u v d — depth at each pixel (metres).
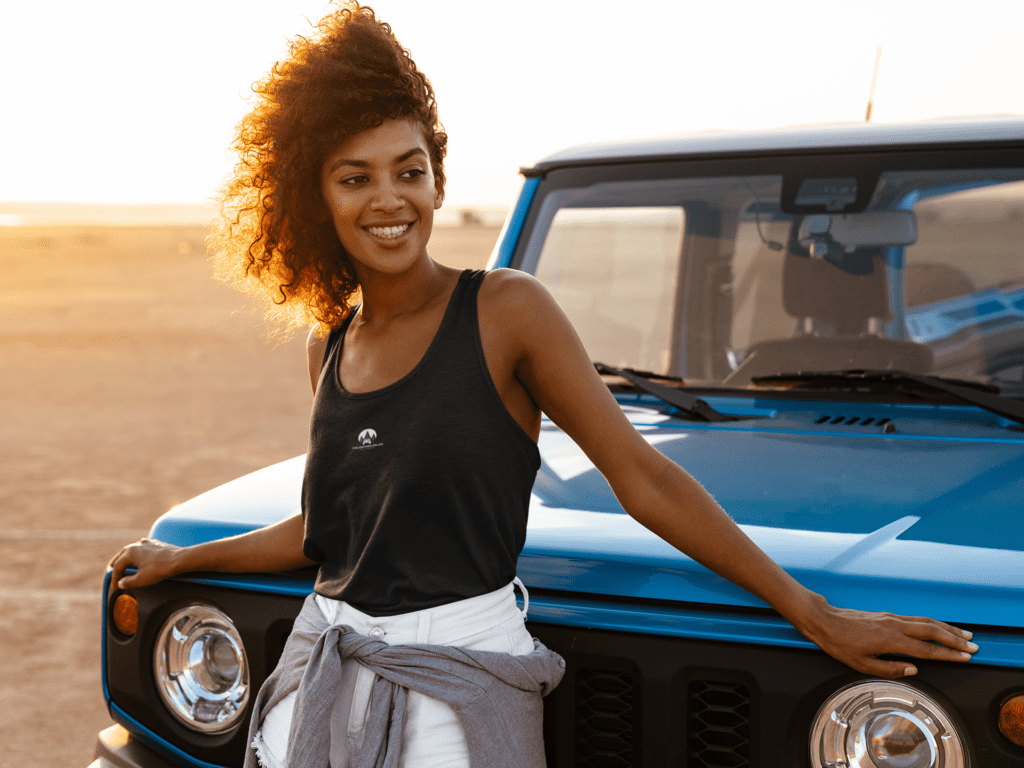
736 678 1.44
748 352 2.66
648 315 2.75
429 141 1.51
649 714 1.48
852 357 2.48
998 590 1.38
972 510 1.60
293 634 1.51
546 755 1.55
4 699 3.97
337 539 1.48
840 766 1.40
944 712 1.35
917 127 2.51
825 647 1.37
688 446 2.02
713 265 2.71
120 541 6.12
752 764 1.44
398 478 1.39
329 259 1.60
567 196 2.71
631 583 1.53
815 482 1.76
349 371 1.49
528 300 1.42
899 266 2.51
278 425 10.32
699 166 2.60
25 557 5.81
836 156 2.50
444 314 1.43
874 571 1.44
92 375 14.27
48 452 8.99
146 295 28.38
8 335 19.28
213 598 1.75
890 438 2.03
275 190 1.56
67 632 4.66
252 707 1.71
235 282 1.79
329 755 1.38
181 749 1.78
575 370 1.42
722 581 1.49
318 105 1.44
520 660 1.41
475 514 1.40
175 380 13.78
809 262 2.59
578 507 1.73
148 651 1.81
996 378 2.35
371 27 1.47
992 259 2.43
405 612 1.41
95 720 3.79
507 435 1.40
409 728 1.38
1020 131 2.39
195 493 7.39
